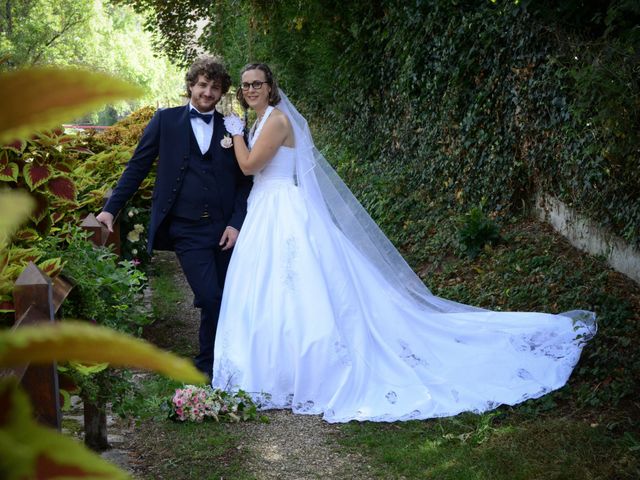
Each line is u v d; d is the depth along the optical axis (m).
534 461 3.28
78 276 2.99
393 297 4.71
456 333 4.62
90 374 2.79
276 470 3.29
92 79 0.38
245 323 4.32
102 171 6.01
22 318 2.01
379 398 4.04
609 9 4.96
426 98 8.65
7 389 0.41
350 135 11.28
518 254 6.44
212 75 4.57
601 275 5.58
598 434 3.50
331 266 4.40
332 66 11.38
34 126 0.38
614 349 4.47
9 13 22.16
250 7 10.78
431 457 3.40
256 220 4.54
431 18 8.28
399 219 8.34
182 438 3.62
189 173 4.57
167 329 5.72
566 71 5.89
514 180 7.20
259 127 4.62
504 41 7.17
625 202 5.53
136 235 5.63
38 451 0.40
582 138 5.92
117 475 0.42
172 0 14.34
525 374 4.25
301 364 4.09
